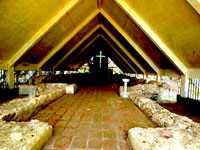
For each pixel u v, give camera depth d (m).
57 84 7.51
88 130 2.74
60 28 7.12
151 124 3.12
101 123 3.11
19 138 1.82
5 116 2.53
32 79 7.77
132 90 6.80
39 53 8.05
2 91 6.68
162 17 4.89
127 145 2.23
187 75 6.70
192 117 4.23
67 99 5.61
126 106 4.62
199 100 6.22
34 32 6.18
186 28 4.43
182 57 6.06
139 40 7.50
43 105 4.26
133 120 3.34
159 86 7.10
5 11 4.27
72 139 2.38
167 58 6.76
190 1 3.41
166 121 2.76
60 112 3.86
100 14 8.72
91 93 7.20
